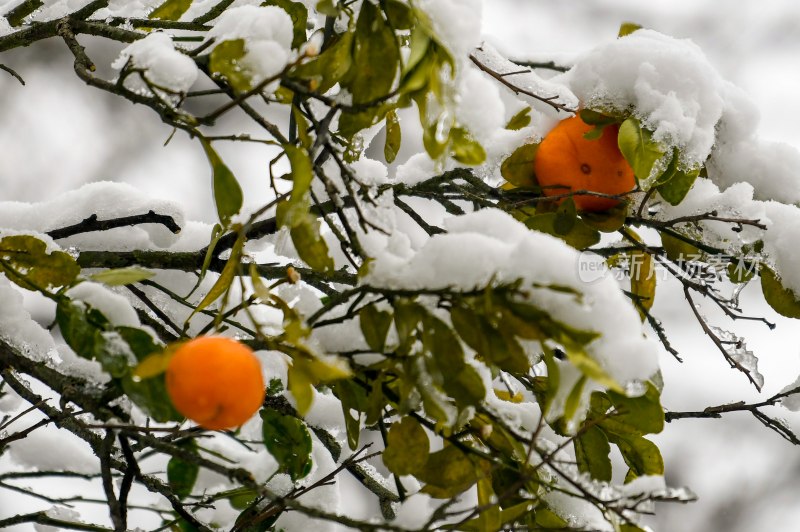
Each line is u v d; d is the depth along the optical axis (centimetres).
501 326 175
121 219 212
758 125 216
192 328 212
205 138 179
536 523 193
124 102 513
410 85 178
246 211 219
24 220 216
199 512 218
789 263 209
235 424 172
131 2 227
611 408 198
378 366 184
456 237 178
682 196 204
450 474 188
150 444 180
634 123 205
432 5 184
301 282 200
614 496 183
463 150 182
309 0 209
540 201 207
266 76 183
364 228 183
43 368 184
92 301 185
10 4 238
